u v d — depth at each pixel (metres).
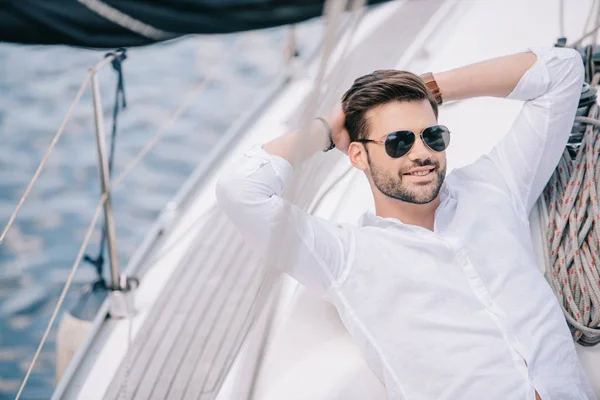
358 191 2.27
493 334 1.73
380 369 1.78
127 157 7.86
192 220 2.74
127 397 1.91
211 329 2.06
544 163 1.98
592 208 1.97
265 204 1.77
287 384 1.76
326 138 1.81
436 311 1.75
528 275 1.81
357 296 1.77
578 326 1.88
